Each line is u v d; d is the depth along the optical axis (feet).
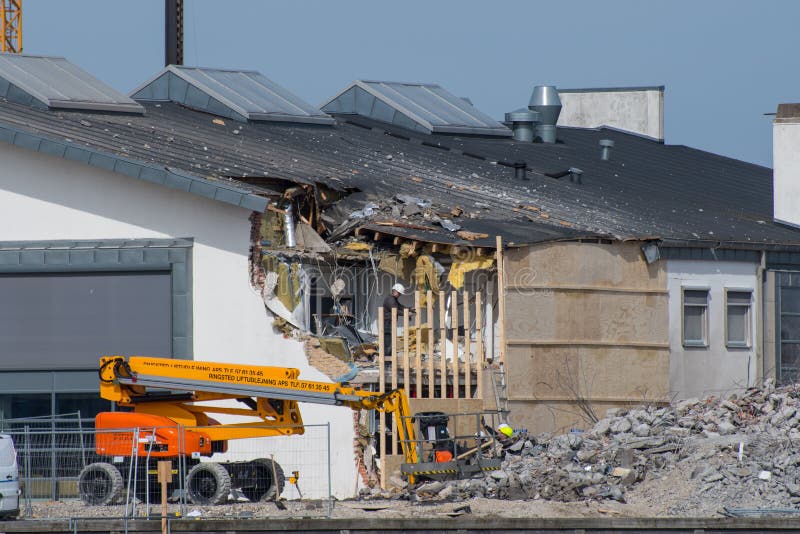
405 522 301.43
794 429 354.13
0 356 392.88
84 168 394.93
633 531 299.79
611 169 595.06
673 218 487.61
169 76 572.92
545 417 407.64
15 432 338.54
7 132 392.88
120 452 342.03
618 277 424.87
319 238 413.18
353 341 400.26
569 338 413.18
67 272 392.88
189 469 348.38
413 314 409.08
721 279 453.58
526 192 500.74
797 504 317.83
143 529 304.30
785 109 532.73
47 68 520.42
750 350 462.19
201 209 390.63
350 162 499.10
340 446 378.12
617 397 420.36
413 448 346.13
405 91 652.48
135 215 392.47
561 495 331.16
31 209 396.16
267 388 343.46
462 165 539.29
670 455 350.23
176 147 455.22
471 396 403.75
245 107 554.05
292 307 388.16
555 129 645.10
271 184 424.46
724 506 319.68
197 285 389.19
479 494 337.72
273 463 348.59
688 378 440.04
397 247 413.59
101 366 342.44
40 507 339.16
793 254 476.54
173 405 347.15
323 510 323.16
